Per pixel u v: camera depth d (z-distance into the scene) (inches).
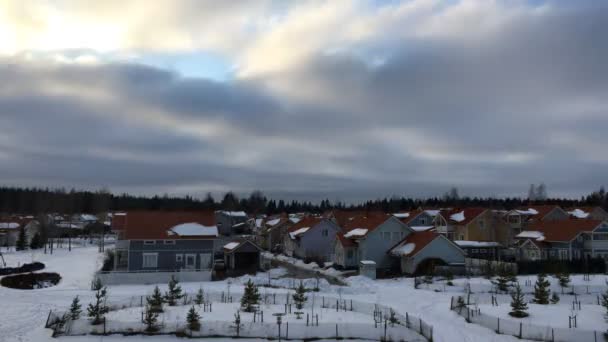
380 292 1633.9
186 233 2004.2
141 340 997.8
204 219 2132.1
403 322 1112.8
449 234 2903.5
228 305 1326.3
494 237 2805.1
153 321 1044.5
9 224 3732.8
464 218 2869.1
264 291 1563.7
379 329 1020.5
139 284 1747.0
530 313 1217.4
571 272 2004.2
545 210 3233.3
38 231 3390.7
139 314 1195.9
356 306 1318.9
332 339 1011.3
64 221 4665.4
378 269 2166.6
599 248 2315.5
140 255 1946.4
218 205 6417.3
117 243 2033.7
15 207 5762.8
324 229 2701.8
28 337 1024.9
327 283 1745.8
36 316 1220.5
